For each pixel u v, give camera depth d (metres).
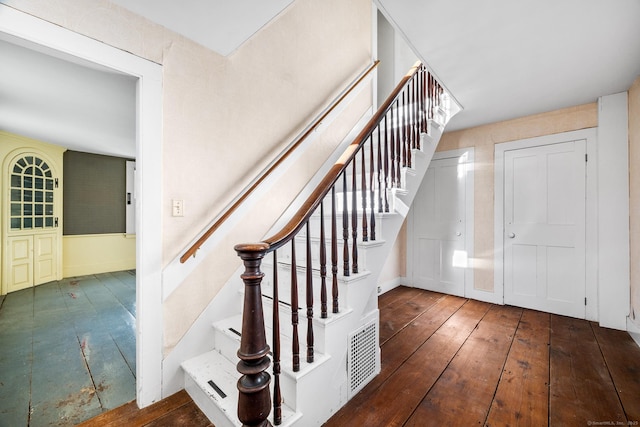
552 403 1.59
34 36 1.25
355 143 1.69
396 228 2.06
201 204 1.90
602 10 1.53
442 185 3.81
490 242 3.41
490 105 2.87
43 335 2.49
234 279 2.06
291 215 2.52
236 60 2.12
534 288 3.13
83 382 1.81
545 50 1.92
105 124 3.38
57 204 4.51
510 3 1.50
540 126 3.09
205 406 1.52
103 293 3.81
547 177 3.05
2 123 3.37
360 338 1.72
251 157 2.22
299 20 2.66
